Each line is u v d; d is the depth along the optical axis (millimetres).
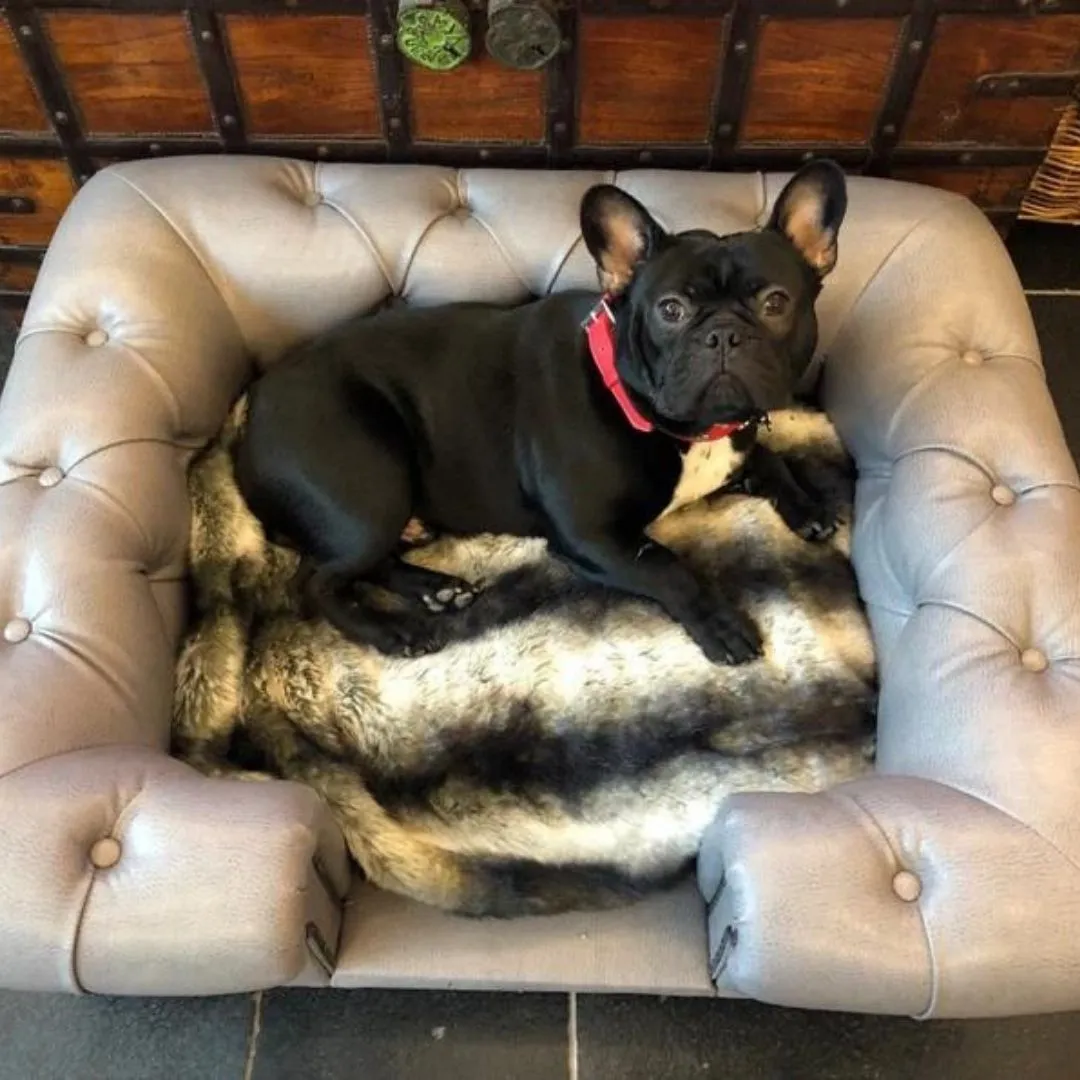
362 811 1424
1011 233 2062
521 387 1483
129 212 1577
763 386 1274
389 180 1635
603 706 1479
